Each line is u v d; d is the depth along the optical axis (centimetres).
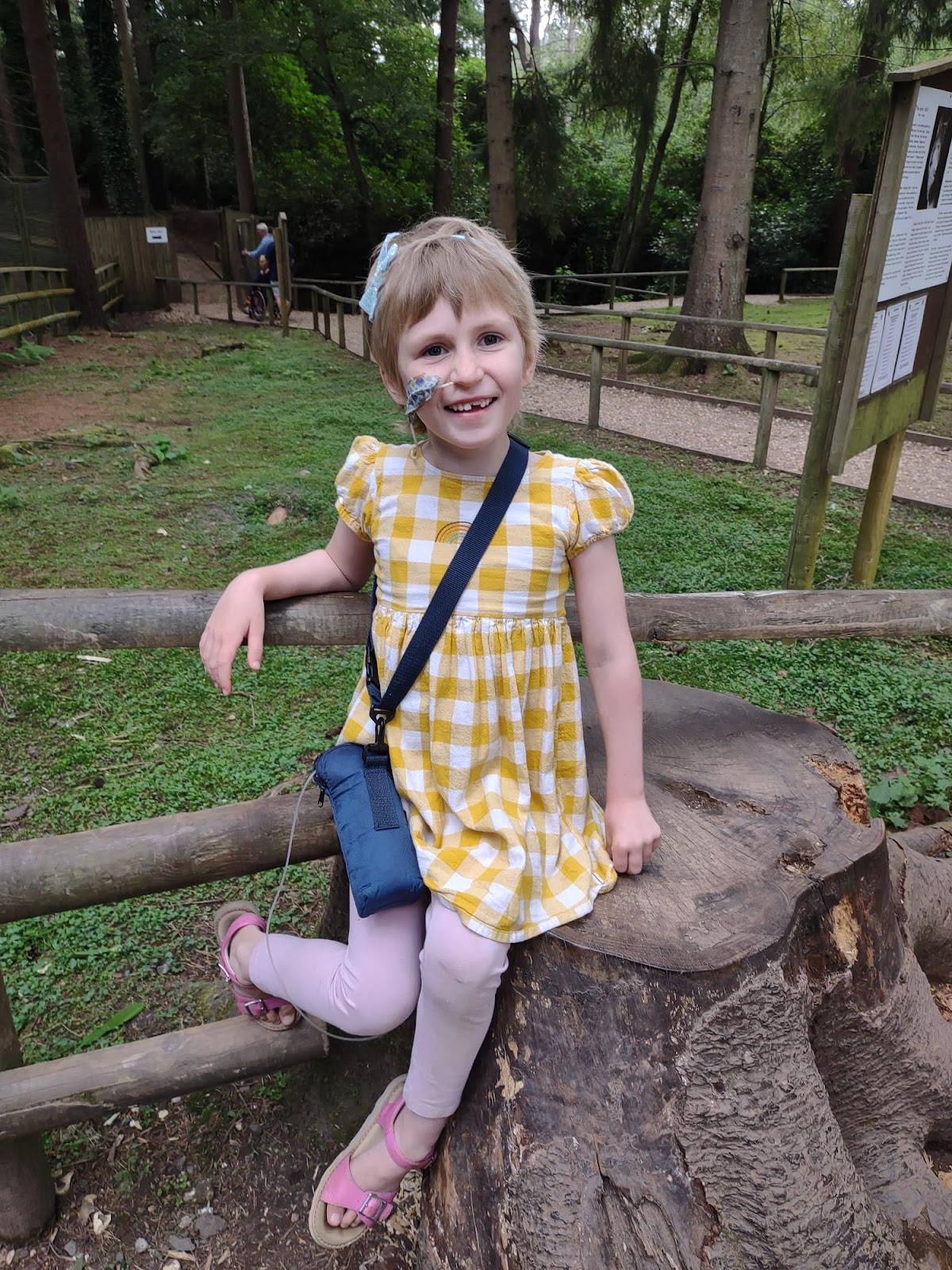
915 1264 155
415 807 149
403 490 151
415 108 1956
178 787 318
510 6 1233
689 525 577
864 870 166
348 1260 189
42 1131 180
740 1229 141
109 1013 240
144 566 502
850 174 2202
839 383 432
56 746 345
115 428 789
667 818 176
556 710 154
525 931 143
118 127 2205
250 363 1117
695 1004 142
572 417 898
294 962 167
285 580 168
